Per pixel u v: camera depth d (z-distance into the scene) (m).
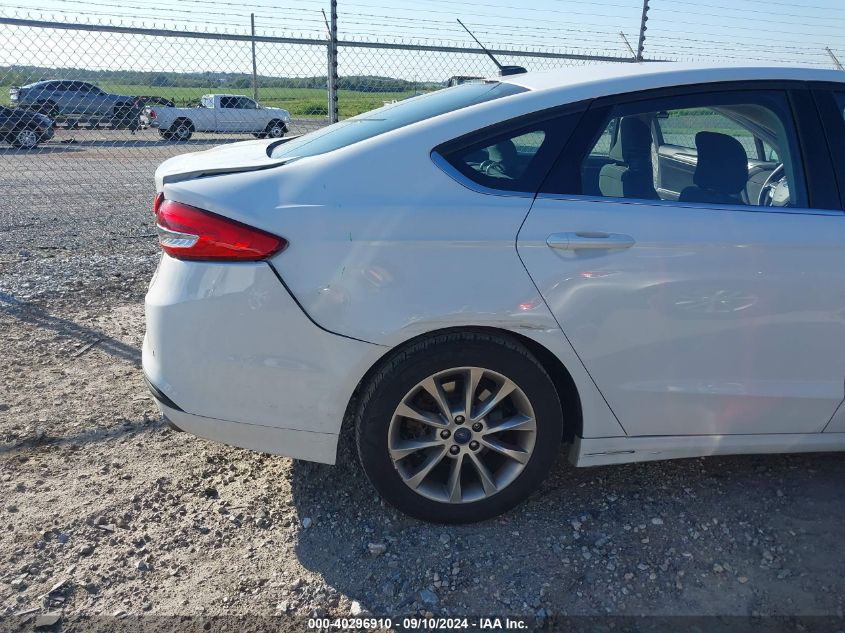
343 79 6.85
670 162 2.61
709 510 2.76
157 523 2.68
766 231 2.49
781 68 2.72
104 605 2.28
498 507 2.64
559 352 2.44
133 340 4.38
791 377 2.62
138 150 12.62
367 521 2.71
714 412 2.62
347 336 2.33
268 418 2.43
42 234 7.48
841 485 2.92
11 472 2.96
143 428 3.35
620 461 2.68
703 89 2.64
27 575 2.39
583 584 2.39
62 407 3.52
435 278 2.33
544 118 2.52
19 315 4.74
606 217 2.42
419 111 2.76
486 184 2.43
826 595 2.33
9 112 9.63
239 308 2.32
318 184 2.37
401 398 2.44
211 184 2.38
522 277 2.37
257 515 2.74
